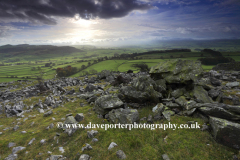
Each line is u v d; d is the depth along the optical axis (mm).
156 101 13766
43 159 7688
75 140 9133
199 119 9859
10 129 11984
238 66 35750
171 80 14414
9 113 16188
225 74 26984
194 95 12438
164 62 16891
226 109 8961
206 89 14102
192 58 172000
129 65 154250
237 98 12195
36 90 27484
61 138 9609
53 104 18859
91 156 7465
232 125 7238
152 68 17375
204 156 6922
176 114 11203
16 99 23375
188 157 6922
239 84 17766
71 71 143250
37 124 12531
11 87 39656
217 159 6711
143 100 13945
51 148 8750
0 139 10094
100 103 13148
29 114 15820
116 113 11297
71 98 20281
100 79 39406
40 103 18625
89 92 21062
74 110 15148
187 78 13523
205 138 8117
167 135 8789
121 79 27766
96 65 172125
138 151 7605
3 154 8492
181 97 12547
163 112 11500
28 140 9836
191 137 8352
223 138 7488
